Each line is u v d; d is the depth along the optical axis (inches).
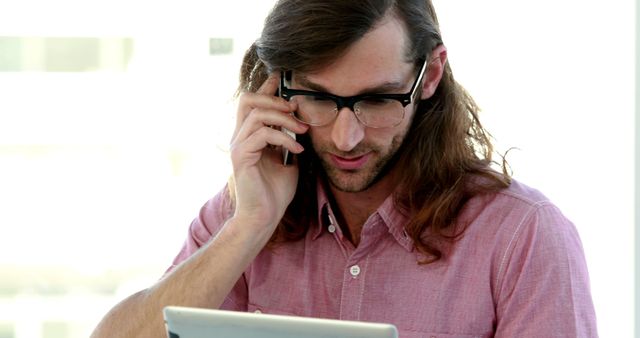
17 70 137.7
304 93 73.7
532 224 77.3
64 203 141.7
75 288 144.2
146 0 138.1
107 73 138.9
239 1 137.3
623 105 133.6
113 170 141.1
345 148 72.8
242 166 80.0
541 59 136.5
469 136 83.4
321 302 82.3
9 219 141.1
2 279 143.1
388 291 79.9
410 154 80.4
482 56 137.3
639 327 134.0
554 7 136.1
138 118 139.8
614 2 133.3
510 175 82.4
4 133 138.7
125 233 142.7
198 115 139.2
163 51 138.6
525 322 75.9
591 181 135.8
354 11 70.4
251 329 56.4
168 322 58.6
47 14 137.3
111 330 80.5
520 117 136.9
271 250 84.4
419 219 78.9
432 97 81.4
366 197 81.4
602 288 135.6
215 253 80.7
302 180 83.7
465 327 77.9
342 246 82.2
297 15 71.7
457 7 137.5
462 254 78.5
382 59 71.4
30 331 145.6
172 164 140.6
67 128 139.7
